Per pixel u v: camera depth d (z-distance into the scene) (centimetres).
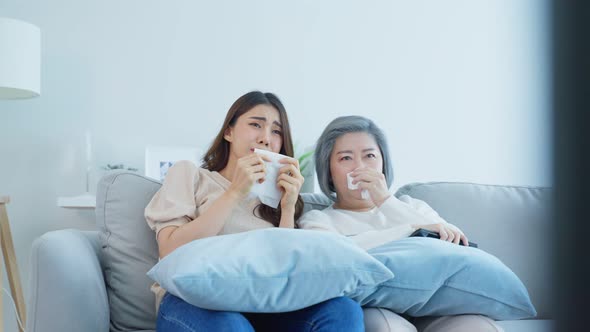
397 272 107
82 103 262
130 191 146
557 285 15
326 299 98
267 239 103
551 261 15
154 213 136
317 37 295
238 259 95
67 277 115
